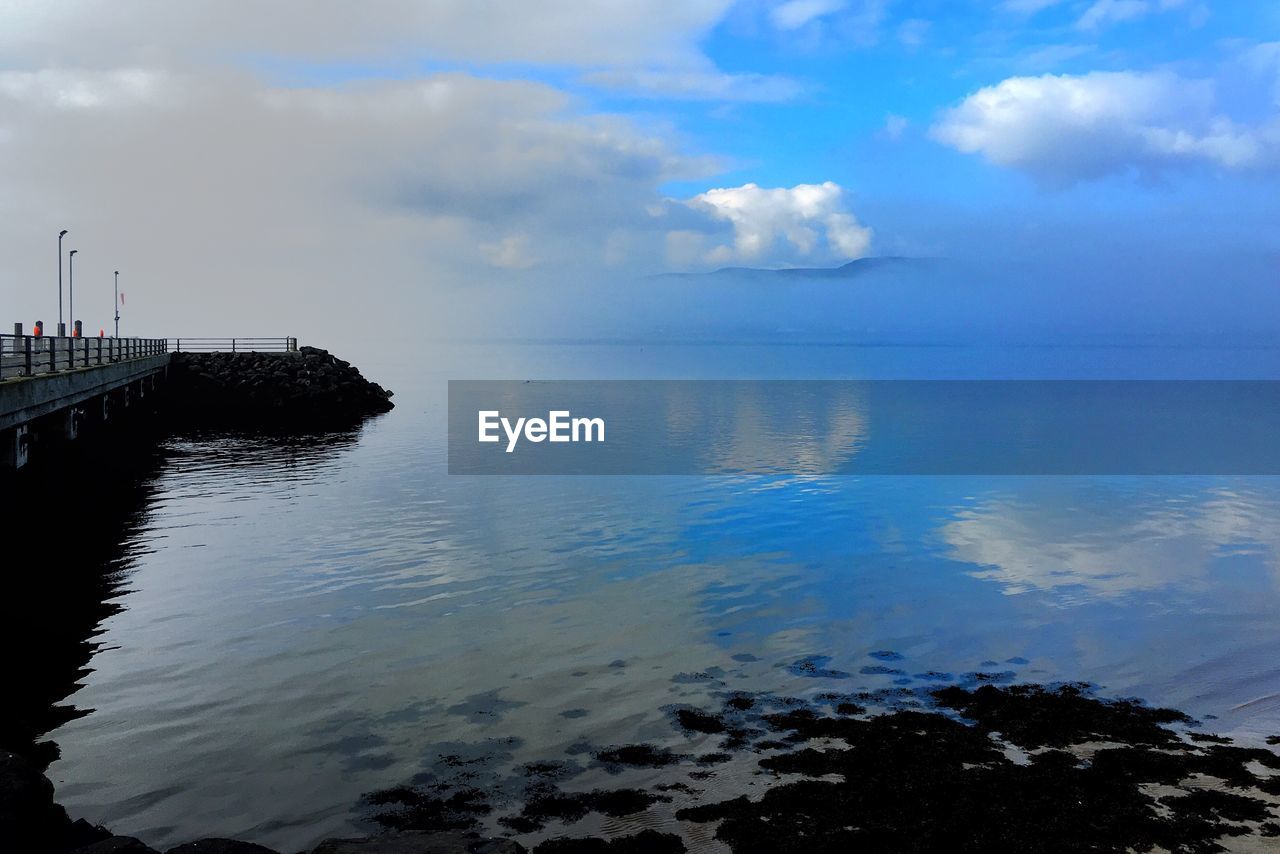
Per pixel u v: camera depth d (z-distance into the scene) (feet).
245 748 38.96
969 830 30.68
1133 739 38.83
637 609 60.18
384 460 140.56
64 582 67.51
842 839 30.14
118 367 142.31
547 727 40.98
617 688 45.83
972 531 86.33
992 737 39.34
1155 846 29.99
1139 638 54.24
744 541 81.76
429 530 86.94
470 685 46.29
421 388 345.72
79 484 115.75
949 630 55.67
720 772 36.17
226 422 203.51
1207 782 34.55
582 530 86.79
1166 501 103.91
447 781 35.78
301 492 110.32
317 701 44.27
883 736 39.17
